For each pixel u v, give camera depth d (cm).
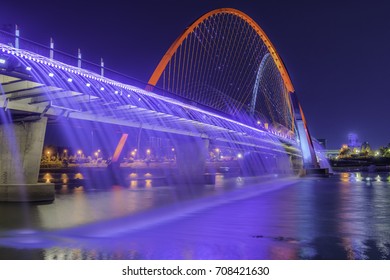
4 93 2964
